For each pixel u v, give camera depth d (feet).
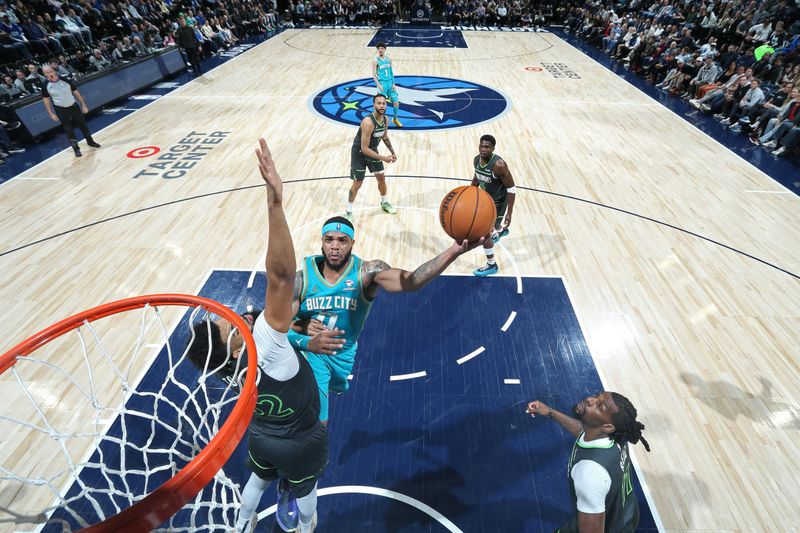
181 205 22.50
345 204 22.66
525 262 18.74
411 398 13.19
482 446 11.93
